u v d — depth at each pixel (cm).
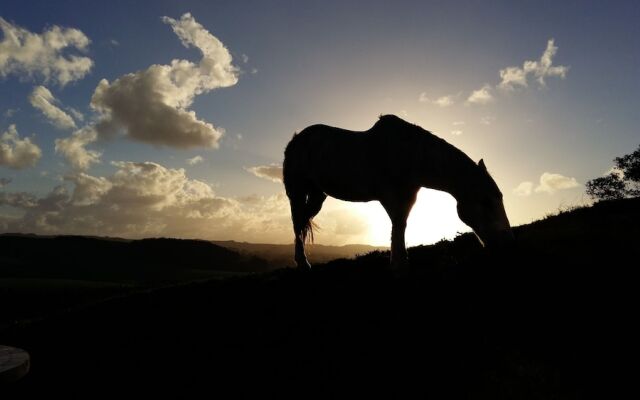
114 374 614
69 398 574
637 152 2778
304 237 895
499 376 446
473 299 583
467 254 755
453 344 501
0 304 3866
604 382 420
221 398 506
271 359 555
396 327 552
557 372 439
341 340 553
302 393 480
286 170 884
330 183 759
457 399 425
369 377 477
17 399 593
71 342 772
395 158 656
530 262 636
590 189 3034
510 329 512
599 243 680
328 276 786
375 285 685
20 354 334
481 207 623
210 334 662
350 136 733
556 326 501
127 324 794
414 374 467
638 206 955
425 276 676
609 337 468
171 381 564
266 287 807
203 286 947
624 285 540
